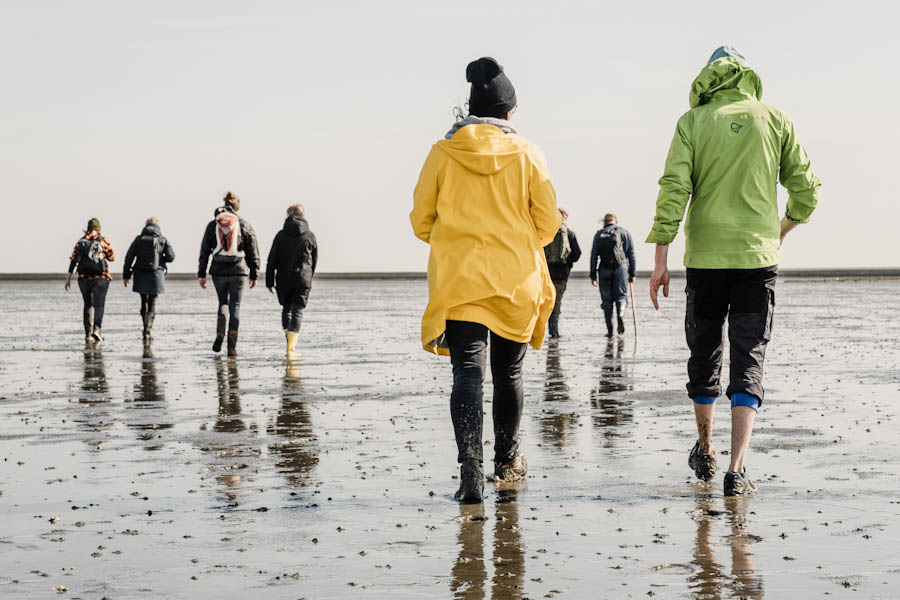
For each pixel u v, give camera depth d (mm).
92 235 18938
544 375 12062
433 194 5496
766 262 5547
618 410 8812
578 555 4152
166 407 9367
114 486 5727
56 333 22172
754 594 3611
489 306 5375
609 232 19406
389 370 13094
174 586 3809
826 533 4461
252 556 4215
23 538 4547
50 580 3900
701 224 5652
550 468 6141
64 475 6066
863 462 6152
